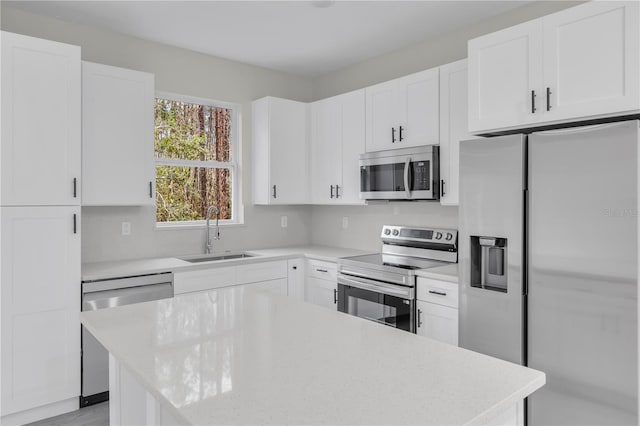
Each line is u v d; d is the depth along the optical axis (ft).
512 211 6.97
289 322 5.37
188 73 12.08
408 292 9.16
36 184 8.14
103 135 9.48
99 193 9.43
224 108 13.16
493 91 7.73
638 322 5.71
